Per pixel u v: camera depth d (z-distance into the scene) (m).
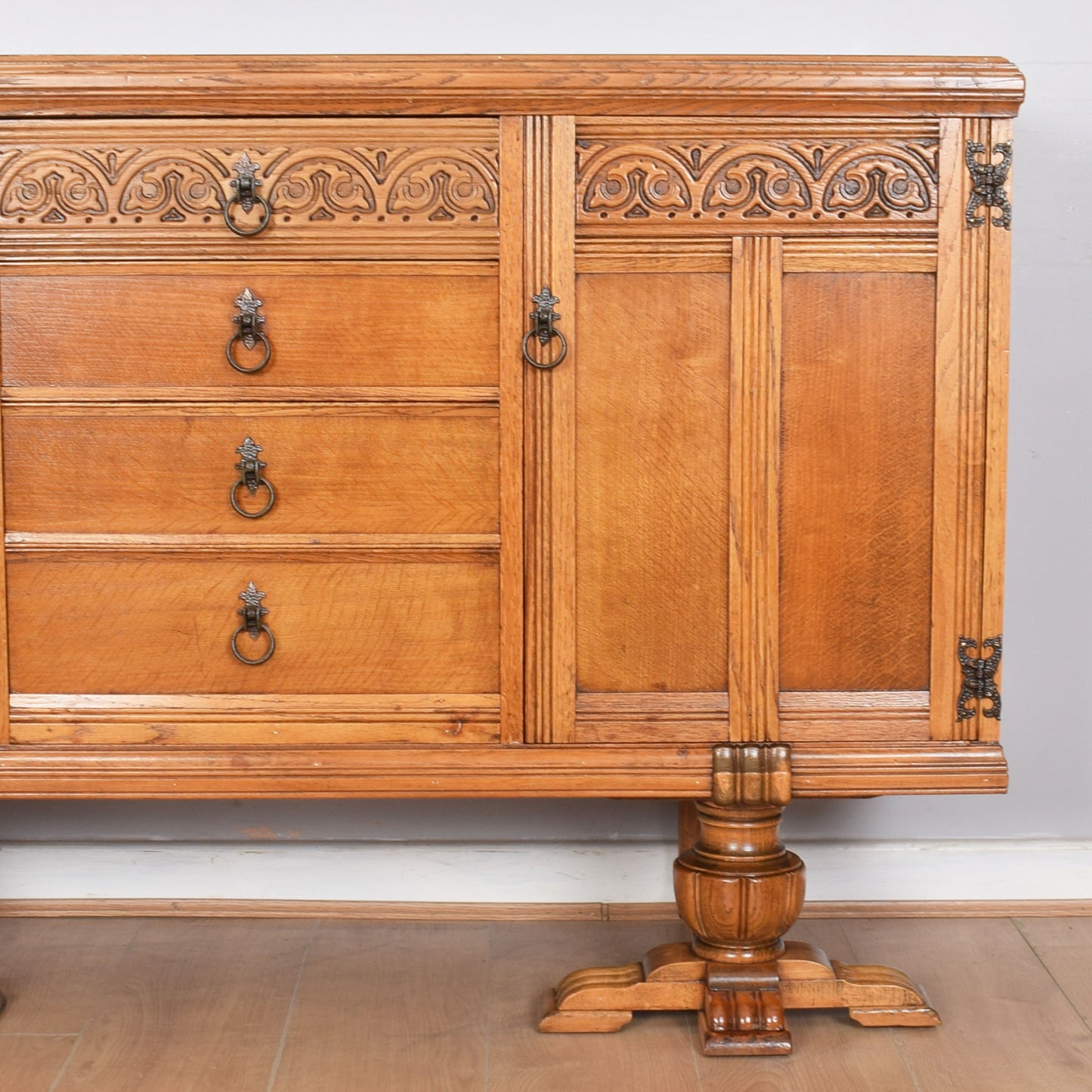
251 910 2.10
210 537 1.55
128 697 1.57
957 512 1.55
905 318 1.54
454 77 1.49
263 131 1.51
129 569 1.55
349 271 1.53
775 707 1.57
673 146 1.52
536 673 1.57
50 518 1.55
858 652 1.57
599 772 1.57
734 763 1.57
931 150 1.52
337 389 1.54
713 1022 1.65
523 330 1.53
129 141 1.51
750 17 2.03
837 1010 1.78
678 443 1.55
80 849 2.10
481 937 2.03
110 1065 1.62
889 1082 1.58
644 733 1.57
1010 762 2.12
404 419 1.54
